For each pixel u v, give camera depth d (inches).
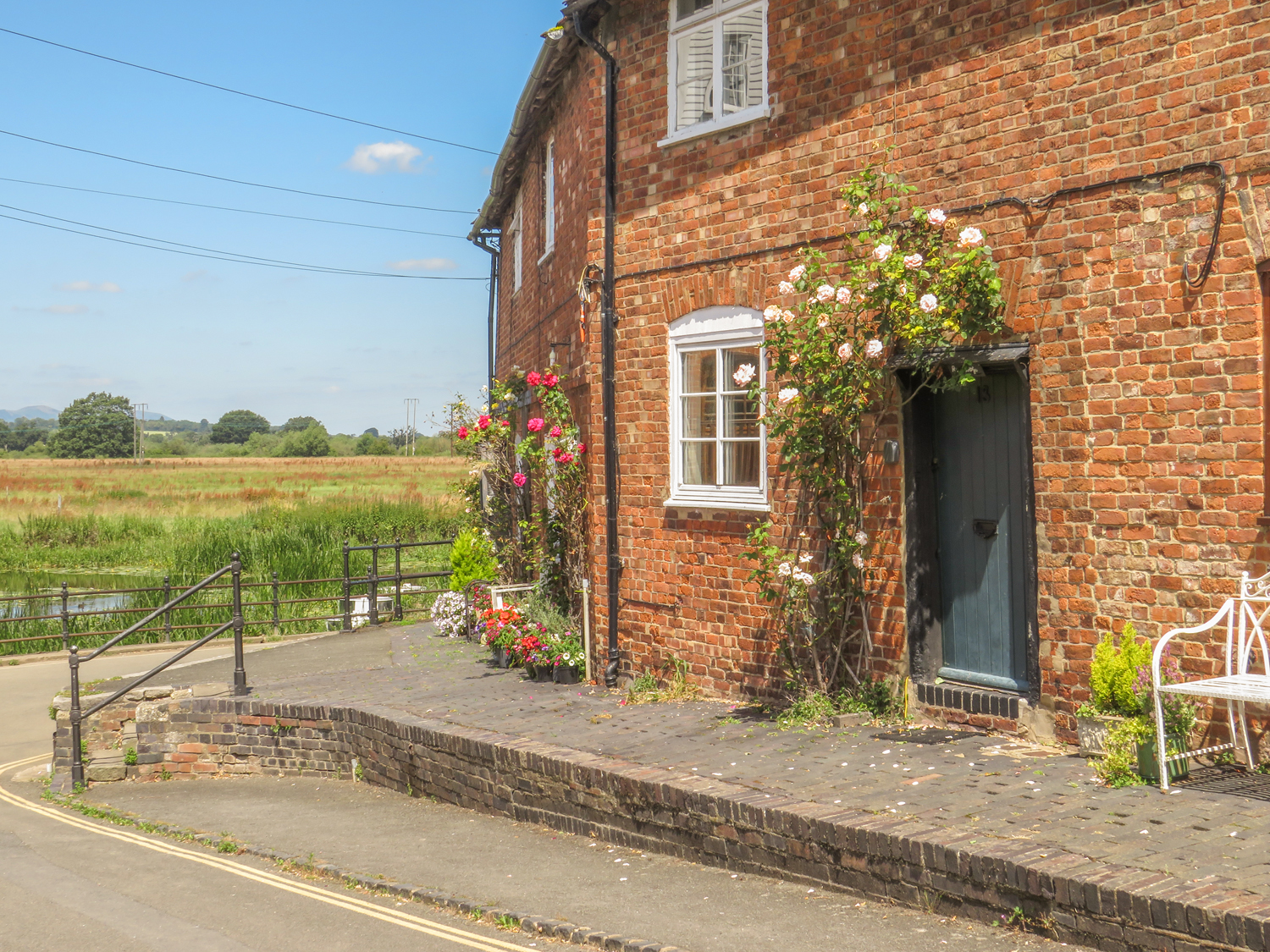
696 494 361.1
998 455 284.0
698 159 353.7
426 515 1112.8
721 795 230.2
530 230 573.0
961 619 295.4
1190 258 235.0
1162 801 206.2
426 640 545.6
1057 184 257.8
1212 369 232.2
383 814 312.2
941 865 186.7
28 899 228.4
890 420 298.8
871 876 199.3
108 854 271.9
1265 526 224.4
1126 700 232.2
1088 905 164.2
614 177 385.4
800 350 300.0
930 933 179.8
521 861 247.3
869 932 182.2
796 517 326.3
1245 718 226.5
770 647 334.3
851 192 286.2
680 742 288.0
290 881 240.7
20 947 195.9
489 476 543.2
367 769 359.9
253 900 224.4
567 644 402.0
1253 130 224.8
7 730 465.7
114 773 390.6
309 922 208.1
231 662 498.9
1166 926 154.6
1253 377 226.2
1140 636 244.1
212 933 201.6
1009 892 176.4
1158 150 239.6
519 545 498.6
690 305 357.7
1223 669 230.4
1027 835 190.2
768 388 328.2
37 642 634.2
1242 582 225.3
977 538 290.4
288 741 381.7
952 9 280.1
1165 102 238.4
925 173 287.6
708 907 202.2
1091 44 251.0
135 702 393.7
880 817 207.5
